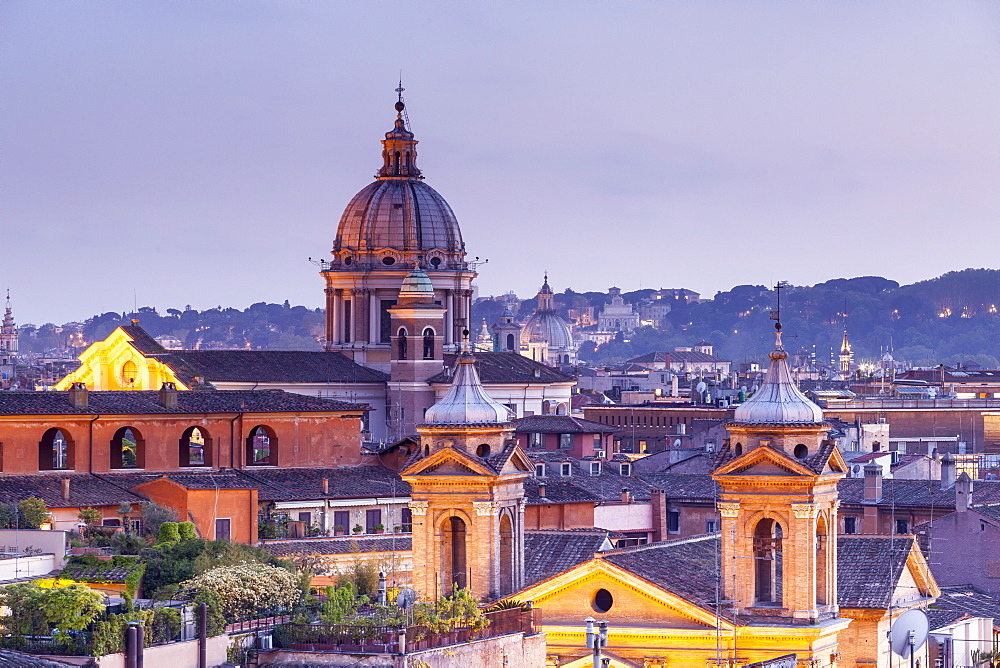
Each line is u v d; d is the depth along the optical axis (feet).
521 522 545.44
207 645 450.30
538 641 503.61
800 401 526.98
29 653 432.66
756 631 516.32
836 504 532.32
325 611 486.38
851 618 543.39
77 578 532.73
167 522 627.87
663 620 521.65
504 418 545.03
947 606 629.10
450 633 474.49
